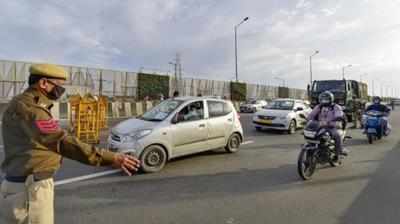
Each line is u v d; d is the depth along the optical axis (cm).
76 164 670
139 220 395
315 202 468
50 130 201
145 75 3105
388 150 907
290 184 560
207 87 3822
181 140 689
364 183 568
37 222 202
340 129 667
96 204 447
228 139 820
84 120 974
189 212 423
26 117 198
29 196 200
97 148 217
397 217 410
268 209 438
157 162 640
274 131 1350
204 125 746
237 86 4184
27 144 199
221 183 561
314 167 605
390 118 2342
